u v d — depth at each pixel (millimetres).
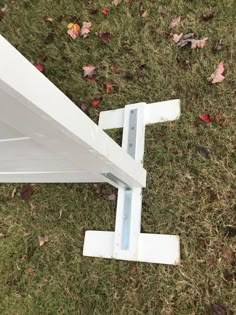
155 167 1567
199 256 1424
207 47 1659
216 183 1475
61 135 910
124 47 1803
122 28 1835
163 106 1631
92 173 1313
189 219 1473
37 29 2012
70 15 1973
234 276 1371
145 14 1811
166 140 1592
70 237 1627
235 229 1411
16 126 840
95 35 1878
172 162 1556
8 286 1665
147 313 1440
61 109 843
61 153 1052
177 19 1746
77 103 1794
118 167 1220
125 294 1484
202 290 1393
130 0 1860
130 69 1758
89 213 1625
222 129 1528
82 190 1660
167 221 1495
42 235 1673
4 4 2135
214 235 1428
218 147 1515
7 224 1743
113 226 1576
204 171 1501
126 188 1544
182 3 1767
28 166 1350
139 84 1721
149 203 1536
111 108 1737
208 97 1586
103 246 1555
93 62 1837
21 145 1075
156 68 1710
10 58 669
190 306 1396
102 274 1536
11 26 2078
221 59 1621
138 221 1507
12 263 1687
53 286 1596
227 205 1442
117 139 1682
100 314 1500
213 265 1400
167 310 1417
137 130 1624
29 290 1628
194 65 1649
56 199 1692
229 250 1397
